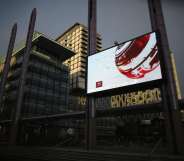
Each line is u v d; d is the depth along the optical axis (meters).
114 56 22.09
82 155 17.73
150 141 30.78
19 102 36.38
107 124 59.09
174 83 17.72
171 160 13.29
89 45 25.78
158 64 18.38
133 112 21.95
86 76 23.77
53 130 43.44
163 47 19.02
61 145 28.89
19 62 65.00
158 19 20.27
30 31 41.03
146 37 20.22
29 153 22.83
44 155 20.94
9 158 23.86
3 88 42.31
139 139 34.09
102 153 16.67
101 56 23.22
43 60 63.00
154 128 33.91
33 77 58.22
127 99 79.94
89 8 28.55
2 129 44.62
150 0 21.77
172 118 16.58
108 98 72.75
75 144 29.69
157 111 20.42
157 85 18.50
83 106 76.38
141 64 19.61
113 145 29.02
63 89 66.88
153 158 14.09
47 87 61.44
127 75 20.25
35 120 33.38
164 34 19.62
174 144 15.91
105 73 22.06
